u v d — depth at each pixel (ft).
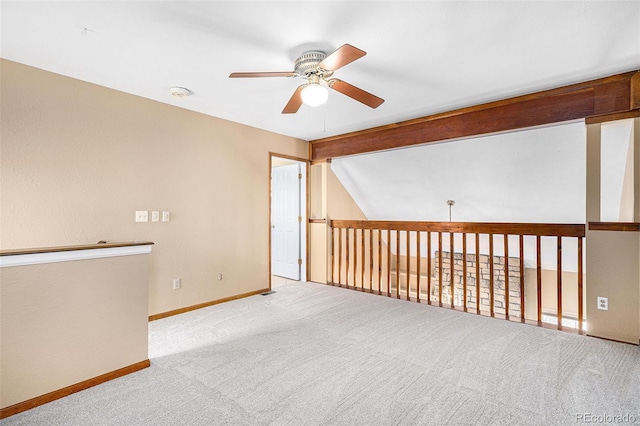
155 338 9.14
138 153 10.45
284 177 18.25
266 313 11.44
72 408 5.91
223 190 13.00
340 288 15.31
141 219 10.50
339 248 16.20
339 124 13.88
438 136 12.32
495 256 19.58
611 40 7.03
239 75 6.93
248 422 5.53
